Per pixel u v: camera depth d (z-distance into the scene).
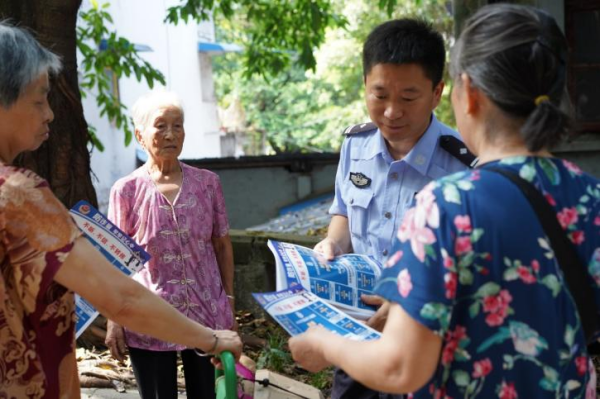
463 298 1.79
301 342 2.04
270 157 11.01
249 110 28.02
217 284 3.57
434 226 1.77
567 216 1.84
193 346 2.28
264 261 5.56
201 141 20.58
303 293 2.35
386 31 2.64
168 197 3.49
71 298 2.15
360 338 2.05
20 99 2.09
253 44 10.91
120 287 2.10
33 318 2.05
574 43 7.55
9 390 2.01
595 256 1.85
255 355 4.99
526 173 1.84
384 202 2.92
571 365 1.81
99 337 4.93
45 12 4.90
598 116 7.56
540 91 1.82
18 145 2.16
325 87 26.42
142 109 3.49
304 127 26.61
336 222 3.15
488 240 1.77
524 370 1.79
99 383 4.39
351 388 2.97
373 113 2.71
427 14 18.16
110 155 13.73
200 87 20.80
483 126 1.91
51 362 2.11
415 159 2.84
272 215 11.08
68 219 2.05
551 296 1.78
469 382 1.81
